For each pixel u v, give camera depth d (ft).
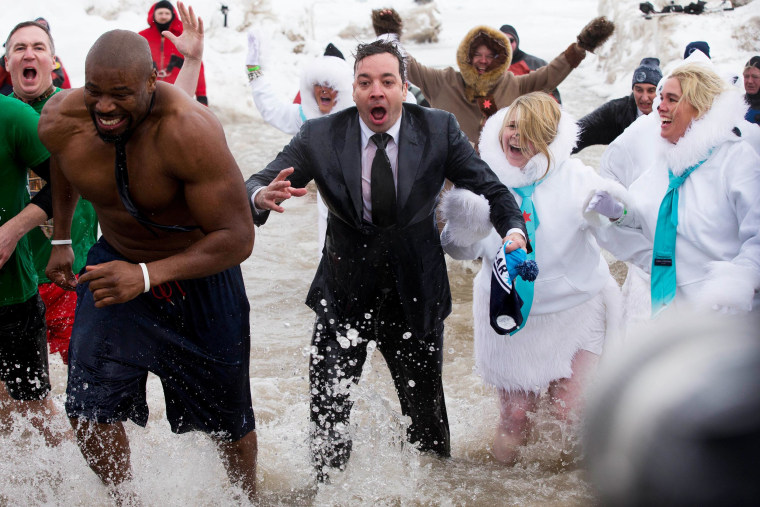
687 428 1.64
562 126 12.23
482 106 22.43
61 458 11.74
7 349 12.35
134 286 9.21
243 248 9.68
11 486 11.14
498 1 97.09
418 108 11.09
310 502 11.35
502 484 11.70
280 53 51.65
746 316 1.89
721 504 1.60
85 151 9.45
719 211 11.82
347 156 10.90
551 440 12.82
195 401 10.65
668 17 44.52
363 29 70.59
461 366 16.20
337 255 11.36
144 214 9.64
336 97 18.06
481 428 13.84
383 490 11.53
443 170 11.06
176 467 11.27
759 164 11.64
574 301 12.59
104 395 9.90
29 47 13.70
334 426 11.64
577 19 83.05
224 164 9.28
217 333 10.39
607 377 1.79
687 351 1.71
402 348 11.78
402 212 10.87
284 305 19.95
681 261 12.06
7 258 11.16
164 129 9.06
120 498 10.34
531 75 22.48
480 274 13.08
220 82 44.16
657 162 12.47
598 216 12.19
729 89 11.76
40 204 11.45
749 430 1.60
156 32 32.30
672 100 11.87
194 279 10.12
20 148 11.60
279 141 38.01
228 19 51.52
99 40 8.74
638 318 12.59
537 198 12.40
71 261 11.51
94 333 9.98
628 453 1.69
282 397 14.92
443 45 69.82
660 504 1.64
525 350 12.66
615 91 44.68
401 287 11.20
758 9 43.29
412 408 12.27
